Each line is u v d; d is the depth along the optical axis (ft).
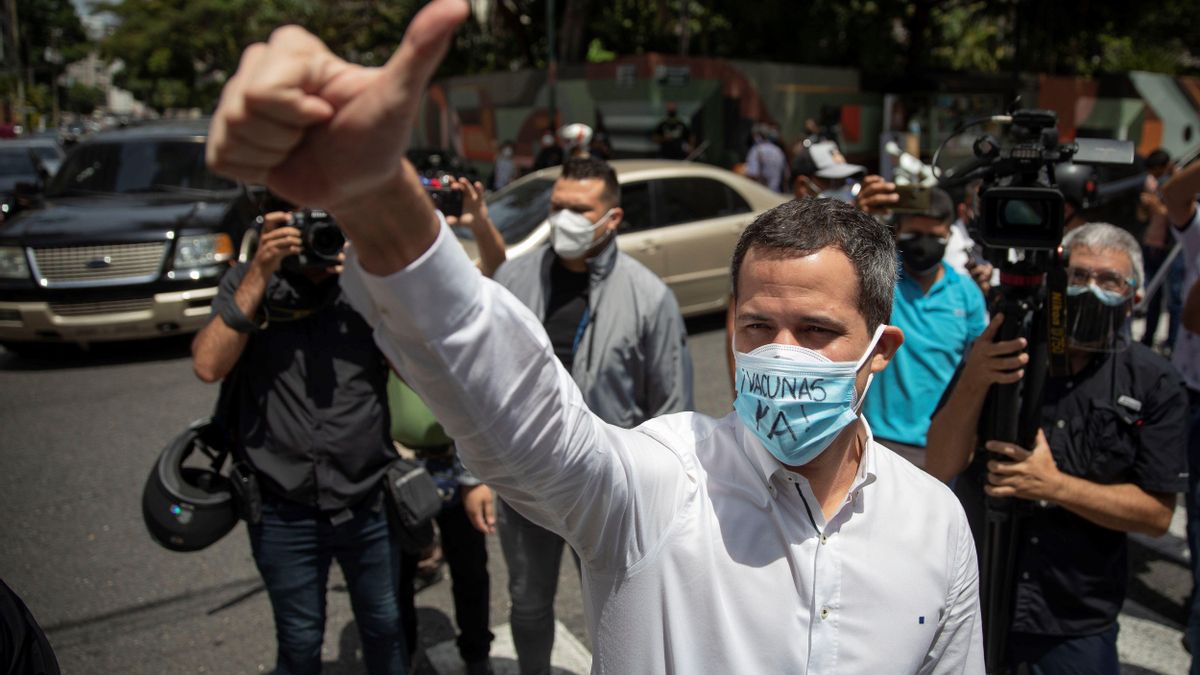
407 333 2.95
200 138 28.63
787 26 65.72
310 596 8.03
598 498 3.79
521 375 3.24
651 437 4.33
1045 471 6.58
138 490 15.90
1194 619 8.63
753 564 4.04
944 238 9.31
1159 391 7.03
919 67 68.85
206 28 134.62
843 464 4.51
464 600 9.94
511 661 10.69
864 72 61.82
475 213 10.37
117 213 24.49
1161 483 6.93
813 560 4.09
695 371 22.94
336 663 10.77
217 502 7.89
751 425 4.19
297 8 81.82
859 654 4.04
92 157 28.04
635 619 4.05
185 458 8.16
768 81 55.83
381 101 2.16
